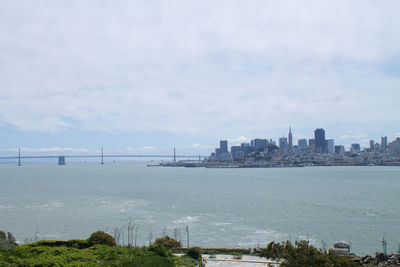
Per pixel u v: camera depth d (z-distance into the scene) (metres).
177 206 166.50
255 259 65.75
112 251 62.12
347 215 140.25
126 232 110.94
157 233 109.69
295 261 43.16
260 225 120.56
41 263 51.50
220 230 112.81
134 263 55.53
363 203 175.50
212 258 66.81
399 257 60.72
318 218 133.38
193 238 102.25
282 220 129.88
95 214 143.00
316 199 192.38
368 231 111.88
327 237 103.88
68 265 52.00
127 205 169.88
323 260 41.91
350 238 103.00
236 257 66.75
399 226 119.00
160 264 56.03
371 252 89.06
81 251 61.12
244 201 185.00
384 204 171.38
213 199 195.00
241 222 125.88
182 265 58.09
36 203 176.38
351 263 42.91
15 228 116.00
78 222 126.06
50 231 111.88
